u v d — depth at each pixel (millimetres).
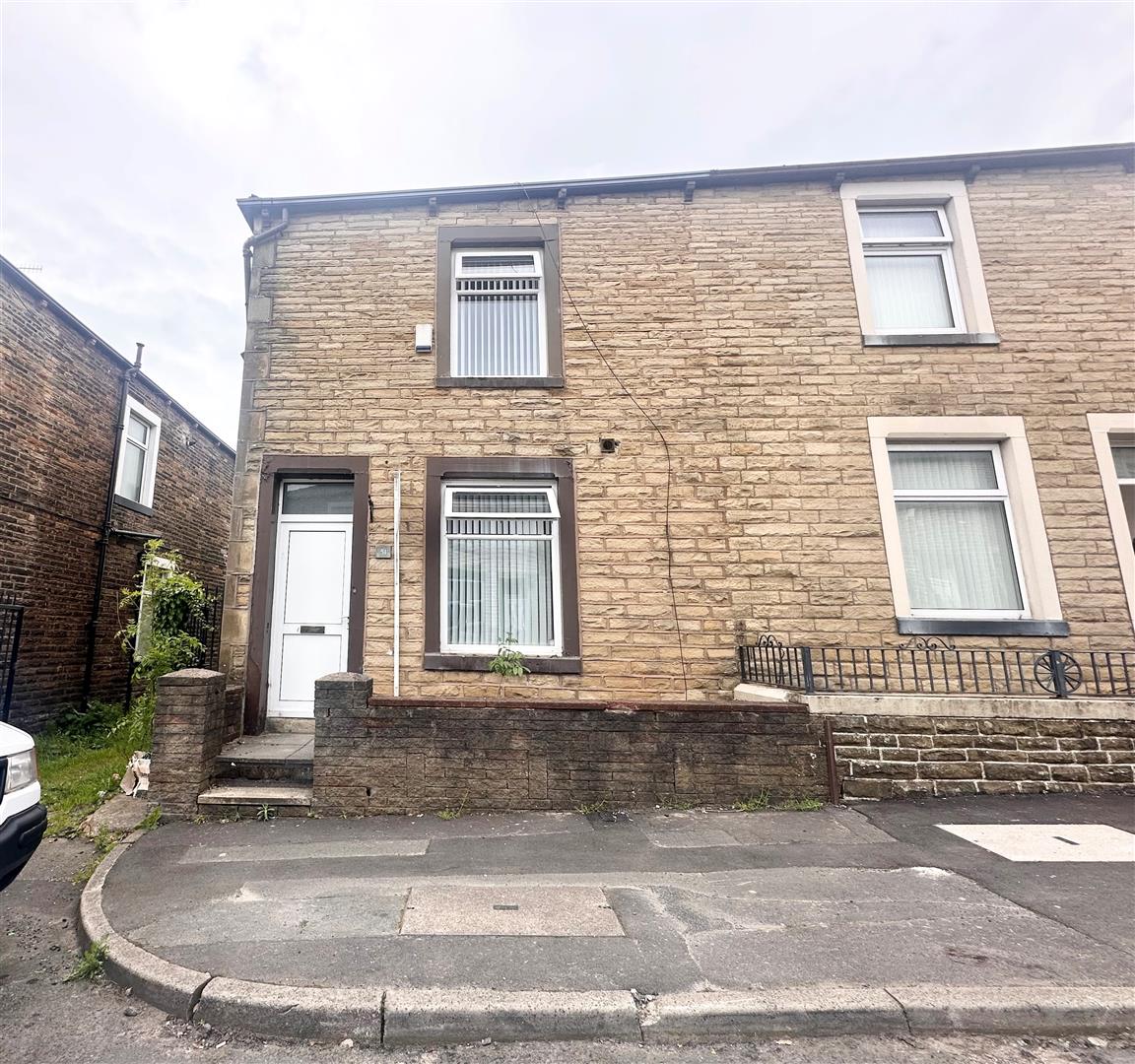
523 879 3734
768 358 7008
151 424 10711
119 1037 2502
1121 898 3422
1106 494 6445
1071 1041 2434
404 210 7531
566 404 6934
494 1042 2461
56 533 8297
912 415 6770
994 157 7230
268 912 3311
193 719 5027
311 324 7129
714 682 6344
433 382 6965
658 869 3873
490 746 5027
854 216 7387
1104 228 7148
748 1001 2514
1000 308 6980
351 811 4910
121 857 4125
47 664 8062
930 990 2578
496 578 6742
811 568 6516
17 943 3262
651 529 6648
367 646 6398
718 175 7387
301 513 6922
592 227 7461
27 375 7840
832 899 3443
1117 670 6062
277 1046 2459
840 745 5184
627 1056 2373
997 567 6578
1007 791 5168
